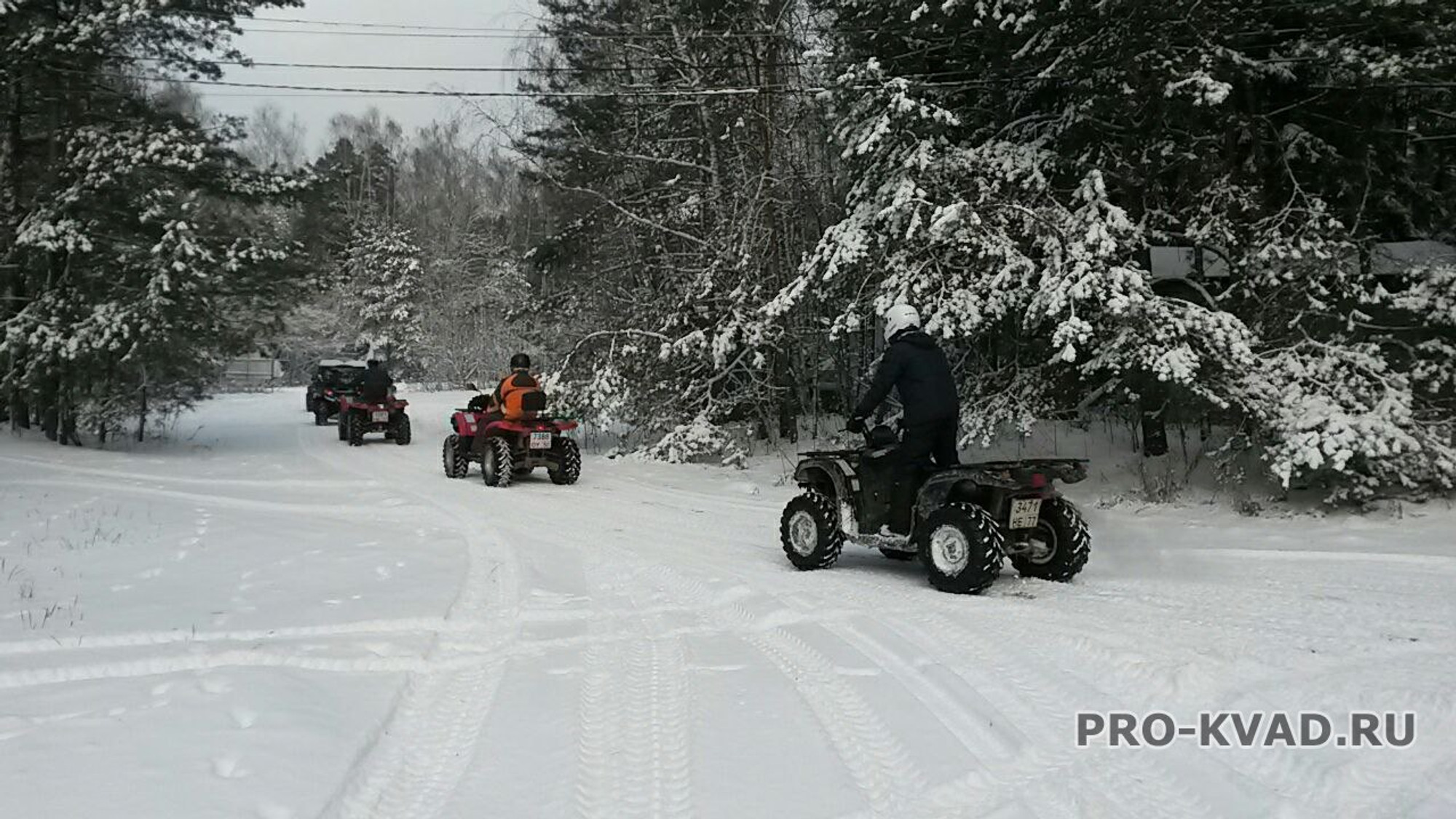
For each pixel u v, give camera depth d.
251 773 3.52
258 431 25.38
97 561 8.21
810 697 4.55
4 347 18.06
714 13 18.28
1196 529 10.02
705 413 18.16
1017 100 14.22
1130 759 3.74
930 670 4.89
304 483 14.76
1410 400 10.46
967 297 12.30
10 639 5.48
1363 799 3.38
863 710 4.34
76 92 18.89
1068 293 11.30
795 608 6.45
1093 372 12.62
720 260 17.92
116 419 19.83
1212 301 12.92
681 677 4.92
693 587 7.29
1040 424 16.23
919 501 7.23
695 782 3.54
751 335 16.95
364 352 55.06
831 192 19.36
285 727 4.01
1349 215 14.24
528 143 20.31
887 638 5.58
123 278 18.98
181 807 3.21
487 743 4.02
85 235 18.33
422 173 62.53
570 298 21.30
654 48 19.58
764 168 18.17
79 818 3.12
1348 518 10.08
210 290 18.83
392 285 55.31
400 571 7.72
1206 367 11.34
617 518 11.22
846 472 7.84
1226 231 12.32
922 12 12.85
